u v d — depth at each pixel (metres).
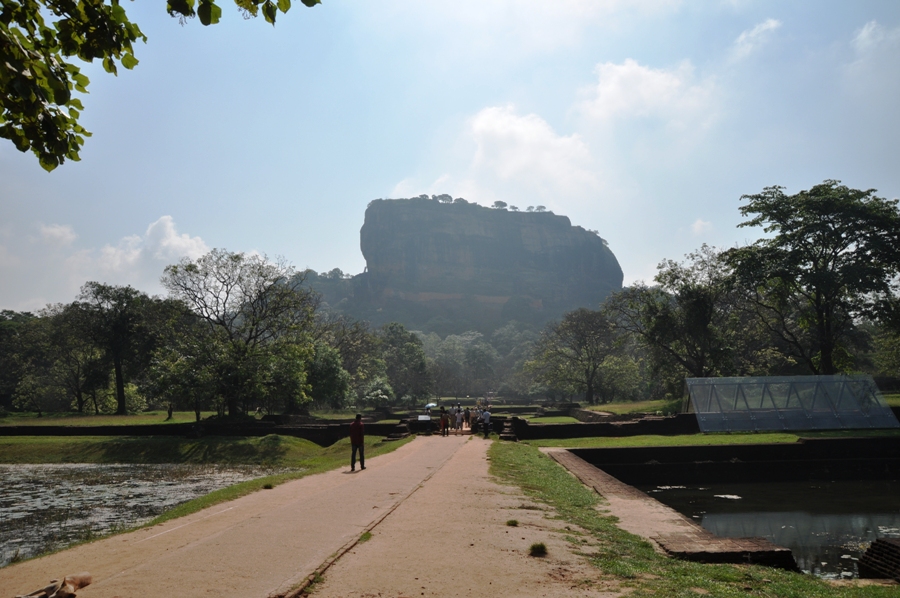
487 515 9.80
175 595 5.15
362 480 14.29
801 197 38.22
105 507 17.88
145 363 58.66
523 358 157.75
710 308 44.50
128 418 51.19
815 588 6.74
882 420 31.59
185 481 23.67
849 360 42.16
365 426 33.62
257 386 37.03
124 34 5.74
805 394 33.00
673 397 52.03
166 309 41.53
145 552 7.46
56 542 13.21
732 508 18.95
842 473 25.38
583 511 11.37
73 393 72.69
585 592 5.76
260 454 30.88
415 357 99.44
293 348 39.53
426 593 5.50
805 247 38.44
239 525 8.59
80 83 5.97
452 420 37.97
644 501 12.91
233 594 5.18
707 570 7.11
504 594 5.57
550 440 30.03
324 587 5.59
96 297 57.91
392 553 7.00
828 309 38.78
